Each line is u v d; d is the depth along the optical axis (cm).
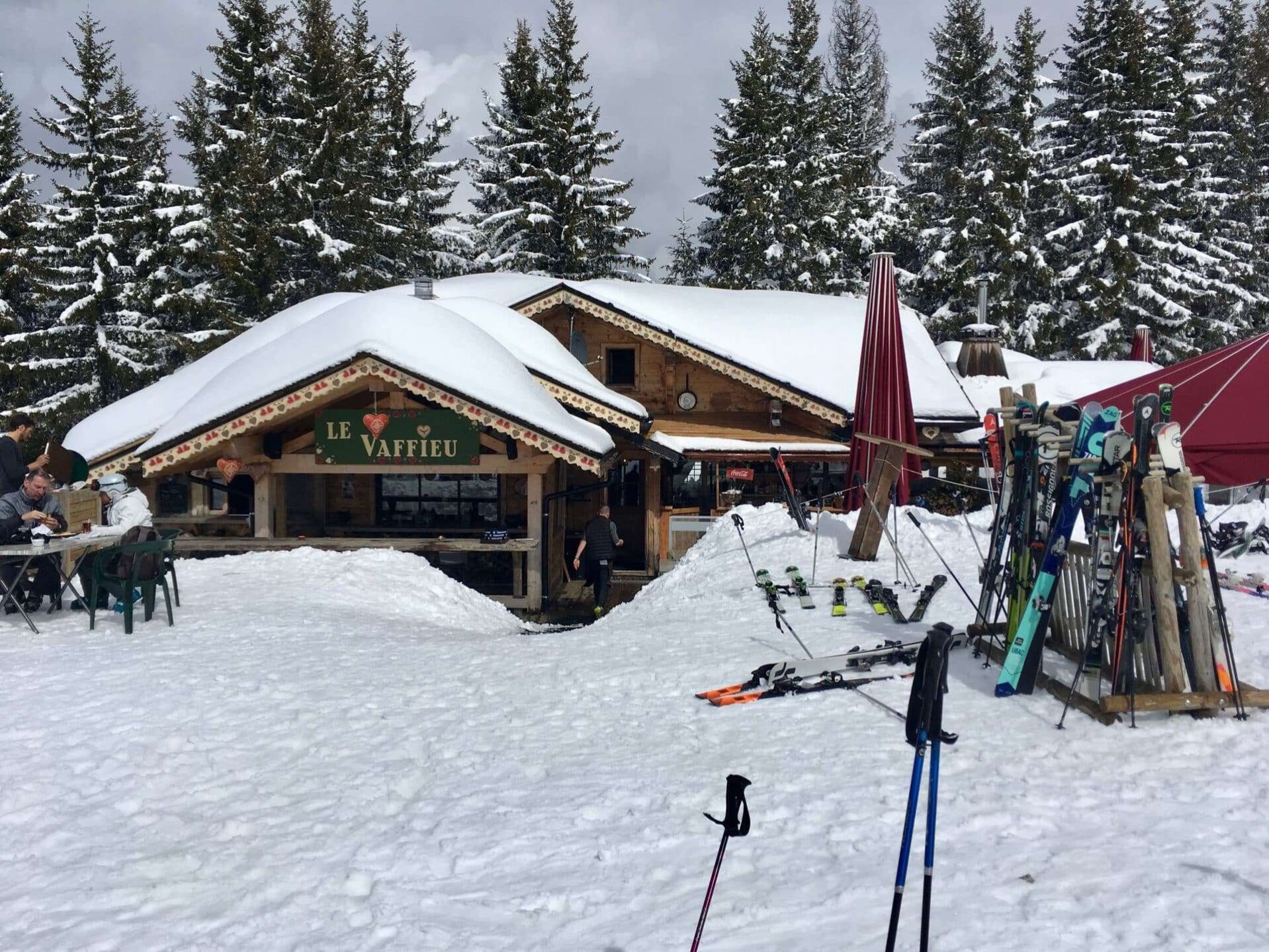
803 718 646
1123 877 378
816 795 505
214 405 1662
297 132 4025
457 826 504
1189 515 592
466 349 1728
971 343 2712
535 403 1697
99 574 1009
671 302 2489
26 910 432
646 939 368
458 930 393
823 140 4638
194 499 2161
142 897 441
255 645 963
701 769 562
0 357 3419
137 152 3688
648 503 2047
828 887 398
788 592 1096
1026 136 4253
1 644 943
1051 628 738
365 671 859
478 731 673
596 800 524
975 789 495
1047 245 4209
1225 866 381
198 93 4134
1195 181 4362
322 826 517
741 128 4416
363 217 4091
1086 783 492
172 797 570
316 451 1673
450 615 1377
